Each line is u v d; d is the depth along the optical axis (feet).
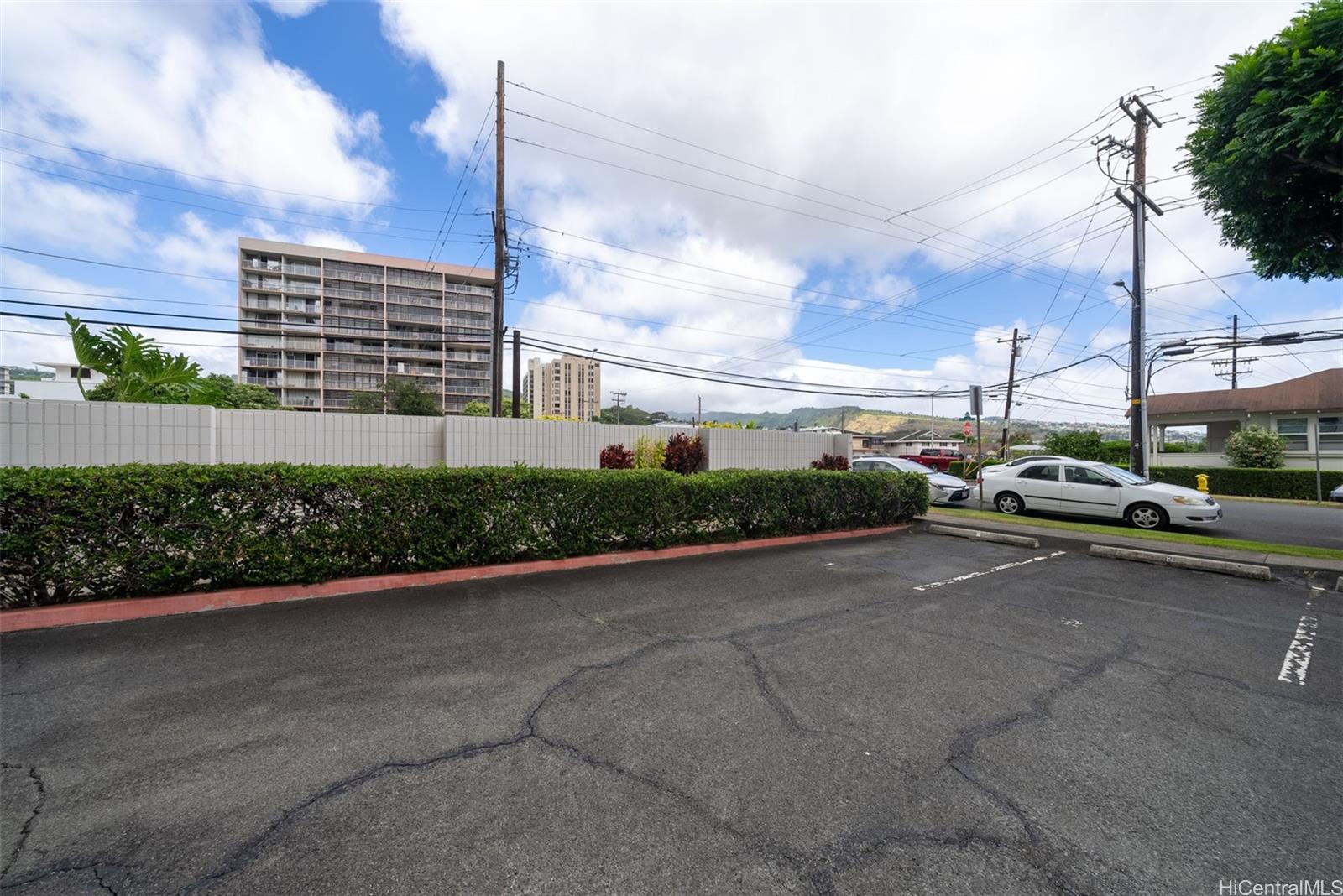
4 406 27.84
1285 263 24.97
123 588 15.46
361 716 9.96
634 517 24.39
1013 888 6.37
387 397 208.44
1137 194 50.65
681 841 6.98
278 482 17.13
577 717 10.11
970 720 10.42
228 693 10.81
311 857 6.58
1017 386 98.22
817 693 11.41
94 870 6.31
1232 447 84.64
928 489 37.22
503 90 55.42
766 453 53.31
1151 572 23.91
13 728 9.37
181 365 37.04
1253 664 13.57
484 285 277.44
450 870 6.42
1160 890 6.39
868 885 6.35
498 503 20.97
